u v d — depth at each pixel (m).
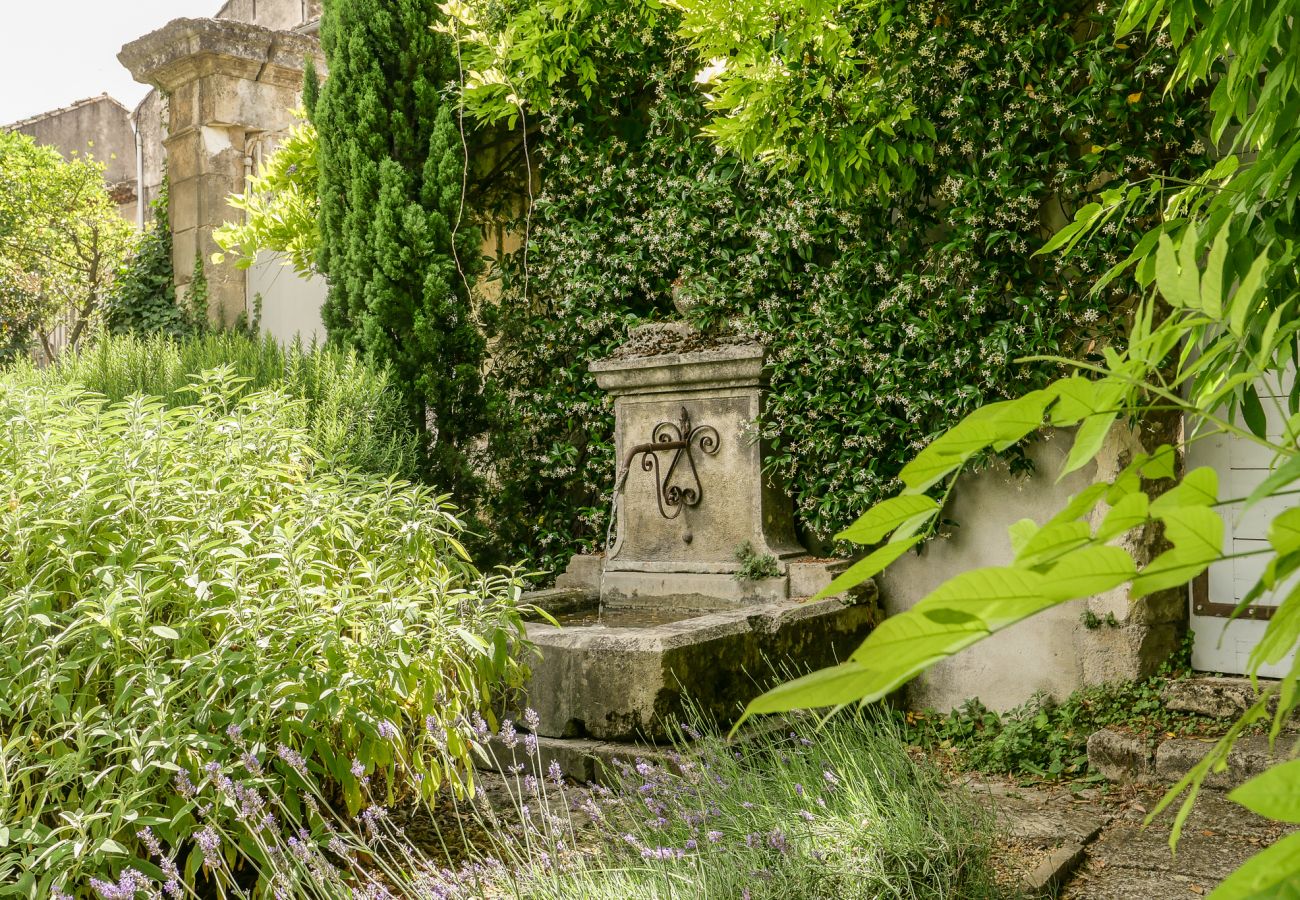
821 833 2.72
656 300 6.27
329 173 6.08
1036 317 4.85
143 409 3.41
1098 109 4.77
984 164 5.08
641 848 2.61
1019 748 4.62
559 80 6.32
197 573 2.85
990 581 0.48
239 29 8.38
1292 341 1.57
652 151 6.10
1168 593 4.91
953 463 0.73
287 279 7.98
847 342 5.31
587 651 4.18
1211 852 3.50
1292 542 0.50
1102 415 0.72
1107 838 3.68
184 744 2.62
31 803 2.69
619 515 5.92
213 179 8.41
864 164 4.94
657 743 4.05
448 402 5.96
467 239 6.05
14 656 2.62
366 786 2.74
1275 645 0.57
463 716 3.29
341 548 3.58
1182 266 0.82
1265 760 4.02
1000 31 4.96
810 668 4.85
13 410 3.24
